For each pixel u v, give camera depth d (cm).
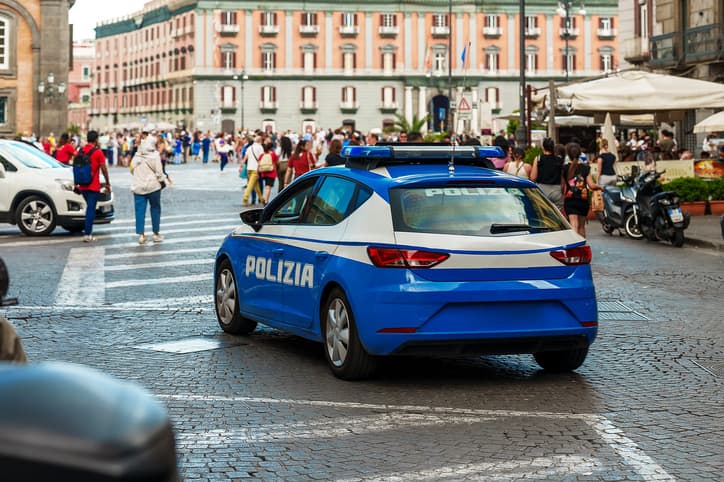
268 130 10356
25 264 1555
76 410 149
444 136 4666
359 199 773
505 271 730
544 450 572
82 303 1174
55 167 2112
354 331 746
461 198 753
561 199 1680
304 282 814
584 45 10538
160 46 11550
